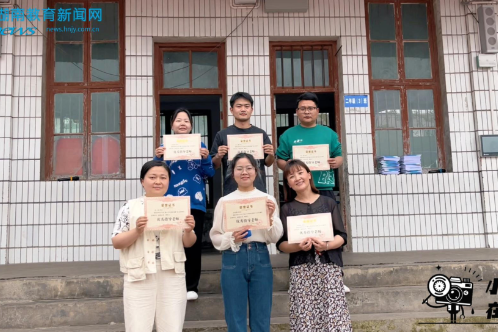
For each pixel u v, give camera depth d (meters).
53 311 3.14
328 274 2.58
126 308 2.35
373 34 5.09
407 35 5.12
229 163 3.25
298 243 2.55
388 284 3.52
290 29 4.90
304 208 2.71
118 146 4.80
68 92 4.82
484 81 4.93
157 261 2.39
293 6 4.84
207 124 6.31
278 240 2.65
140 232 2.33
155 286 2.39
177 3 4.86
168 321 2.38
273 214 2.56
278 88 4.96
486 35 4.91
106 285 3.34
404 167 4.83
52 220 4.51
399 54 5.08
